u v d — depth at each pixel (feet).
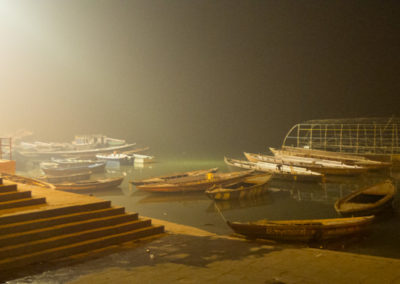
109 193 89.66
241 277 20.92
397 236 51.88
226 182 92.27
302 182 98.89
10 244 24.35
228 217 66.54
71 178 103.76
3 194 28.19
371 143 149.79
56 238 26.05
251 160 137.18
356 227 49.96
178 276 21.18
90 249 27.14
